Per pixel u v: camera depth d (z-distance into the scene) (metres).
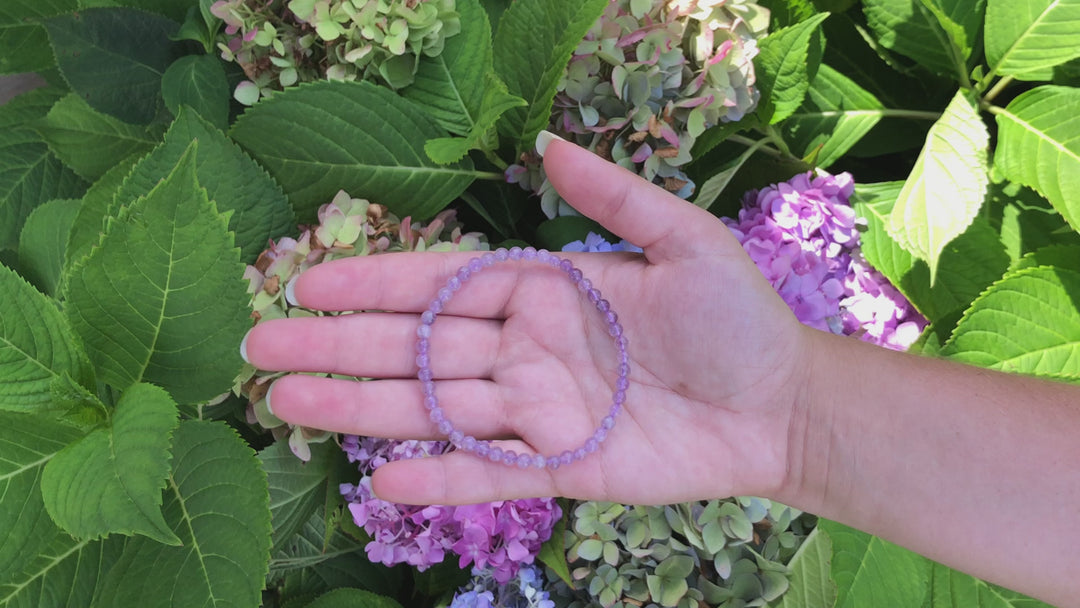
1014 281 0.32
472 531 0.29
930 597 0.33
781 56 0.33
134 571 0.26
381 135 0.31
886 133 0.39
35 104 0.42
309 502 0.32
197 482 0.26
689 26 0.31
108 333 0.25
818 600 0.30
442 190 0.33
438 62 0.33
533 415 0.29
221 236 0.24
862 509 0.27
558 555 0.29
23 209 0.41
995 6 0.32
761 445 0.28
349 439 0.31
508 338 0.29
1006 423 0.26
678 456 0.28
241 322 0.26
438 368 0.29
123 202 0.29
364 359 0.28
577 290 0.29
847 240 0.33
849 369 0.28
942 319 0.35
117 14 0.33
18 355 0.25
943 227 0.31
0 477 0.26
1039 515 0.25
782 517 0.30
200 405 0.30
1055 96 0.32
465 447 0.27
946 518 0.26
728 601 0.30
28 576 0.27
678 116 0.31
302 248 0.30
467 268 0.28
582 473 0.28
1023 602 0.32
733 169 0.33
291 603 0.35
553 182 0.27
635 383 0.28
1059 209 0.31
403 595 0.37
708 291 0.27
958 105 0.32
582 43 0.30
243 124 0.30
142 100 0.34
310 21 0.30
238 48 0.32
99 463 0.24
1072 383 0.28
